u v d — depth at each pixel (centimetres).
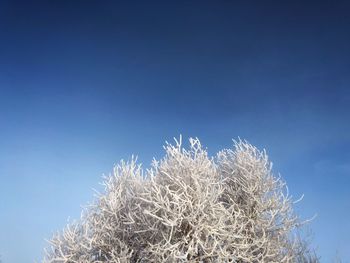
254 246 743
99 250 719
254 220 758
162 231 638
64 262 734
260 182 774
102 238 728
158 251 639
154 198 636
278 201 770
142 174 768
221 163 827
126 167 786
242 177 783
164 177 689
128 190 752
